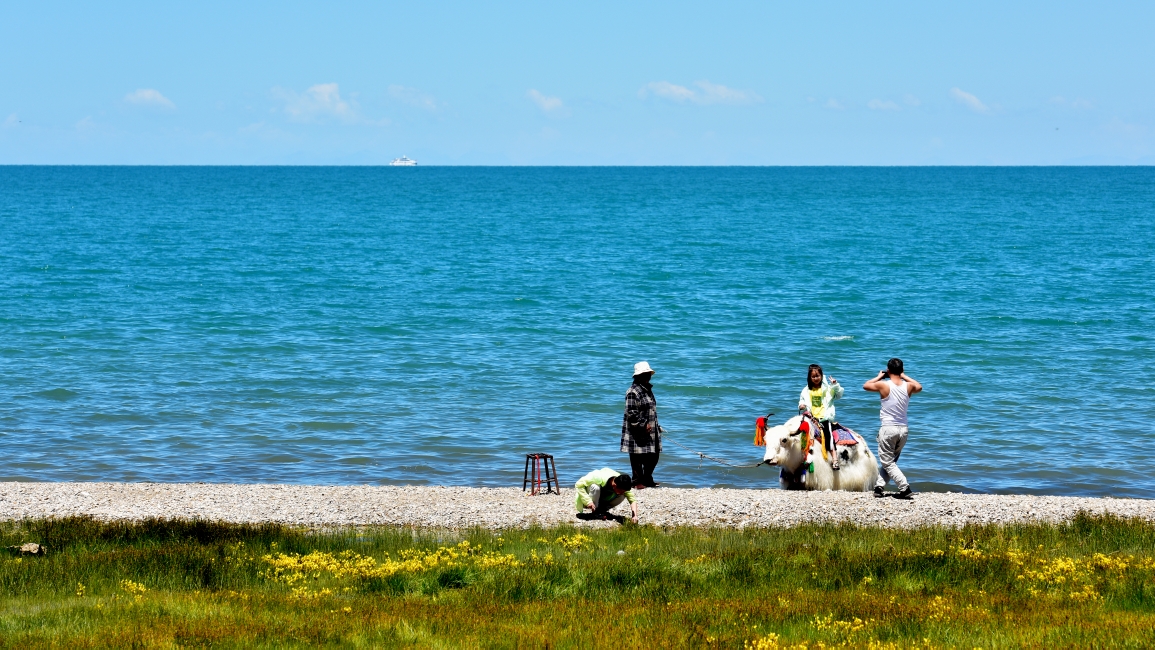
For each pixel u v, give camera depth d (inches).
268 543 647.8
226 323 1854.1
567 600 517.3
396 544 644.7
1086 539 648.4
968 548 608.1
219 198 7465.6
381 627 458.6
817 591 531.2
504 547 637.3
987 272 2778.1
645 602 513.3
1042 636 432.8
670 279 2618.1
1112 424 1147.3
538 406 1232.2
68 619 469.4
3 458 999.0
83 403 1224.8
